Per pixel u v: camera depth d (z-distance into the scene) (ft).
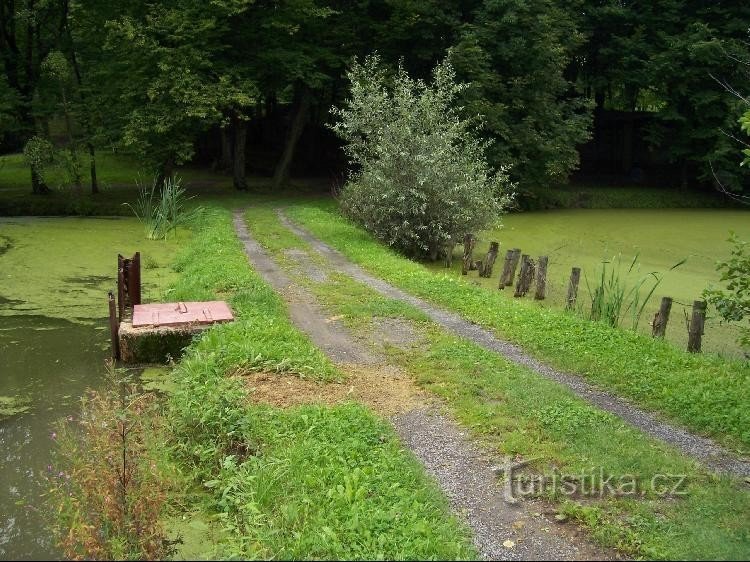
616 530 16.83
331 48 97.40
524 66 92.53
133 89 82.43
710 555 15.79
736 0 104.01
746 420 23.59
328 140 124.16
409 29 94.38
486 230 61.52
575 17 102.01
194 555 17.13
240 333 30.32
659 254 65.92
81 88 86.89
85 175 101.09
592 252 66.33
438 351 30.60
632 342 32.63
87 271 49.01
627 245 70.54
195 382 25.18
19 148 120.57
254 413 22.94
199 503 19.85
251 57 91.20
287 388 25.93
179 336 30.94
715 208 104.06
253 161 124.88
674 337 38.29
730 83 102.06
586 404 25.08
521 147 89.92
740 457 21.70
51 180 98.02
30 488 20.15
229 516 18.71
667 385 27.22
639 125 120.16
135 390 24.97
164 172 86.89
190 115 77.92
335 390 26.12
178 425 22.91
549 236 75.20
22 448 22.71
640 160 122.42
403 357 30.22
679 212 98.02
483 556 15.90
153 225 63.57
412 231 57.88
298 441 20.99
